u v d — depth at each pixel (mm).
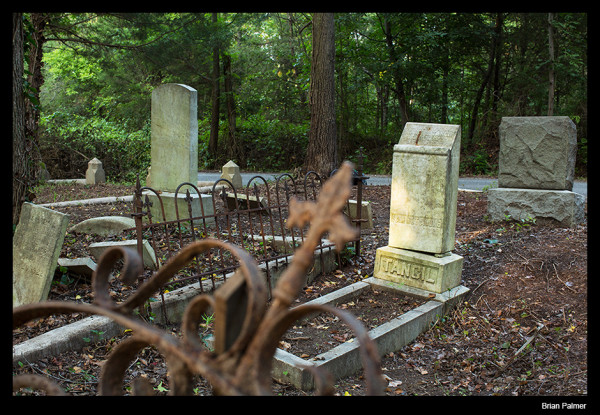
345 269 6328
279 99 26031
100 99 27062
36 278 4418
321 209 1176
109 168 20141
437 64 20859
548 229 7434
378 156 22672
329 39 12852
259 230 7590
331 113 13078
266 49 26859
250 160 23859
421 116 23938
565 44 20078
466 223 8266
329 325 4867
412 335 4727
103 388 1495
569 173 7828
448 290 5340
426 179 5273
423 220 5355
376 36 21578
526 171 8023
